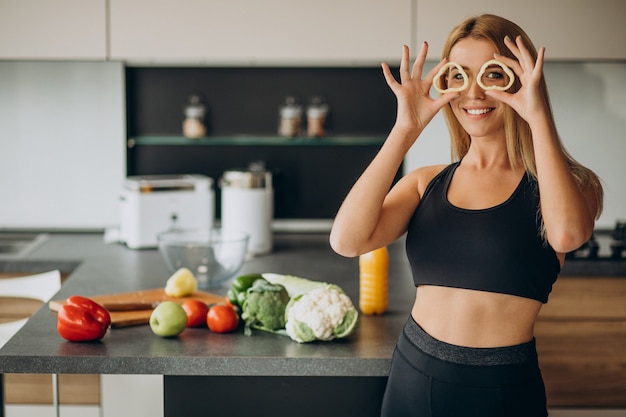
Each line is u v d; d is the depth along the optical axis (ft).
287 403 7.37
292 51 12.14
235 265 9.48
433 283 5.86
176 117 13.96
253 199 11.65
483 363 5.58
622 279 11.14
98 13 12.06
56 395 8.79
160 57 12.14
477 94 5.73
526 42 5.87
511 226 5.65
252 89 13.94
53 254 11.73
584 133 13.46
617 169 13.48
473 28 5.84
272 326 7.23
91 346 6.89
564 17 11.89
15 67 13.47
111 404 10.30
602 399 11.23
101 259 11.34
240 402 7.36
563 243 5.33
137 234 12.05
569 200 5.31
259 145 14.08
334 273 10.38
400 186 6.31
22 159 13.64
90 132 13.62
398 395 5.92
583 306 11.17
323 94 13.97
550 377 11.22
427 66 12.80
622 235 12.09
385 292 7.95
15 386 10.86
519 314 5.65
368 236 5.94
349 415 7.36
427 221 5.98
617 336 11.17
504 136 5.92
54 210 13.75
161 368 6.61
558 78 13.38
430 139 13.62
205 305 7.54
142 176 14.06
